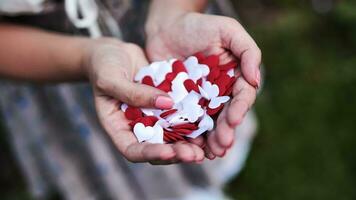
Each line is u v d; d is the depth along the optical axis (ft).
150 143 2.09
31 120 3.07
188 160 1.96
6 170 3.83
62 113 3.01
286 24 4.43
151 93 2.15
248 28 4.46
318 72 4.20
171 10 2.49
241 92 2.12
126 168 3.14
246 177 3.74
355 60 4.21
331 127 3.90
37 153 3.21
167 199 3.22
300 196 3.64
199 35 2.33
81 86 2.91
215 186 3.33
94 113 2.99
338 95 4.04
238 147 3.46
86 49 2.46
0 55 2.64
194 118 2.16
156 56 2.48
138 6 2.86
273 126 3.92
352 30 4.33
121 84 2.18
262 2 4.64
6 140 3.82
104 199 3.23
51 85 2.92
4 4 2.55
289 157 3.79
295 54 4.27
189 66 2.35
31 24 2.73
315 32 4.42
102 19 2.75
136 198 3.21
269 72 4.21
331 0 4.54
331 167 3.72
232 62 2.27
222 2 3.04
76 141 3.08
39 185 3.35
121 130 2.21
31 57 2.59
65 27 2.77
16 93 3.01
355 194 3.60
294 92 4.08
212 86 2.20
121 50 2.40
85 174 3.17
